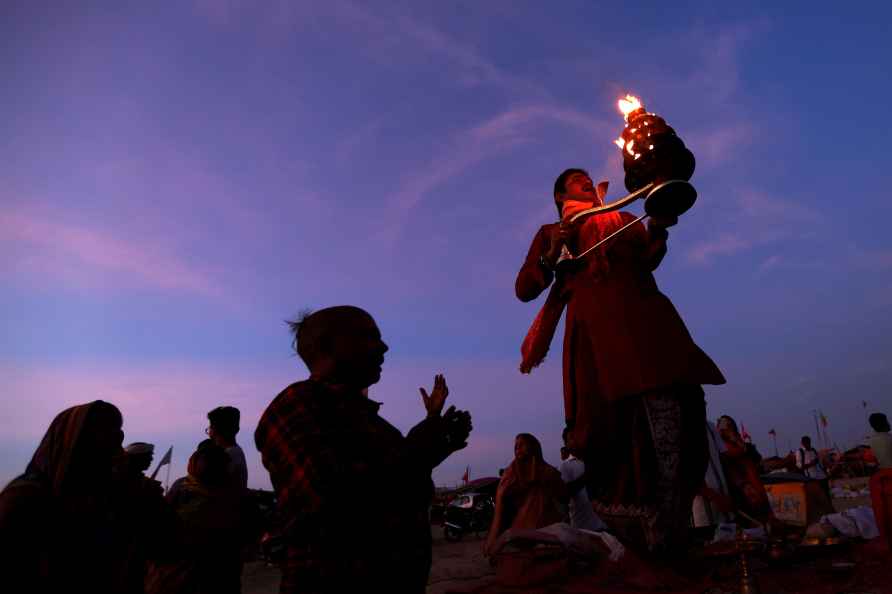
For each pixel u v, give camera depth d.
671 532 3.69
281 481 1.89
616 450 3.79
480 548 11.83
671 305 3.92
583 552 5.32
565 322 4.17
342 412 2.00
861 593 3.63
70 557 2.75
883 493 5.10
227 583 4.38
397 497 1.94
